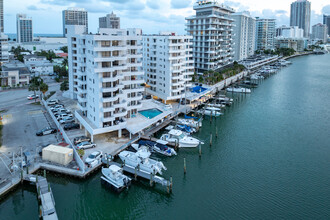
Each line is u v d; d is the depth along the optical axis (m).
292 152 82.50
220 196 61.19
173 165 74.19
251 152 82.25
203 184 65.62
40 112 107.38
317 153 81.88
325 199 60.16
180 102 118.44
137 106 91.94
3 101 122.44
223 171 71.44
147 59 127.31
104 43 76.44
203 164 74.81
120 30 101.50
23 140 80.94
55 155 68.12
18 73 153.75
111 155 70.94
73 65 117.25
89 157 69.31
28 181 61.91
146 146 78.44
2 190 58.28
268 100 142.38
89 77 81.75
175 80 117.88
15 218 54.25
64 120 94.38
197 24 182.88
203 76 175.38
